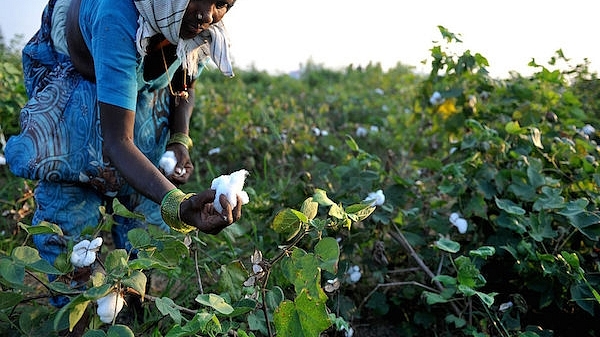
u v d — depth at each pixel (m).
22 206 3.15
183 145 2.40
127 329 1.57
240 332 1.76
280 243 2.85
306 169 4.23
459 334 2.74
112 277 1.62
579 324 2.64
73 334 1.98
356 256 3.18
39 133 2.14
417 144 4.57
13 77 4.75
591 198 2.84
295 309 1.65
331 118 6.76
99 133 2.19
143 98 2.27
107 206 2.48
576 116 3.85
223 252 2.79
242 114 5.34
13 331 1.89
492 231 2.92
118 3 1.92
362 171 2.89
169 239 2.01
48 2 2.26
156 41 2.07
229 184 1.59
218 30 2.14
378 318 2.92
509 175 2.90
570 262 2.37
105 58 1.89
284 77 11.67
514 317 2.58
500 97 3.92
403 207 3.01
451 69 3.90
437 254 2.83
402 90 7.94
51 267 1.75
